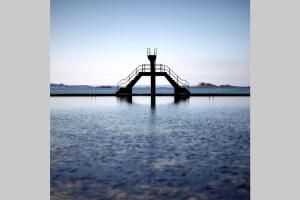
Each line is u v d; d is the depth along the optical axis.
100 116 22.95
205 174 8.82
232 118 22.12
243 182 8.15
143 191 7.52
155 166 9.65
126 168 9.41
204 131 16.44
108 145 12.80
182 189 7.65
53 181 8.27
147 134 15.46
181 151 11.73
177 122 19.97
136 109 28.14
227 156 10.92
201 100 40.69
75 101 38.31
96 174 8.83
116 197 7.18
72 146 12.62
